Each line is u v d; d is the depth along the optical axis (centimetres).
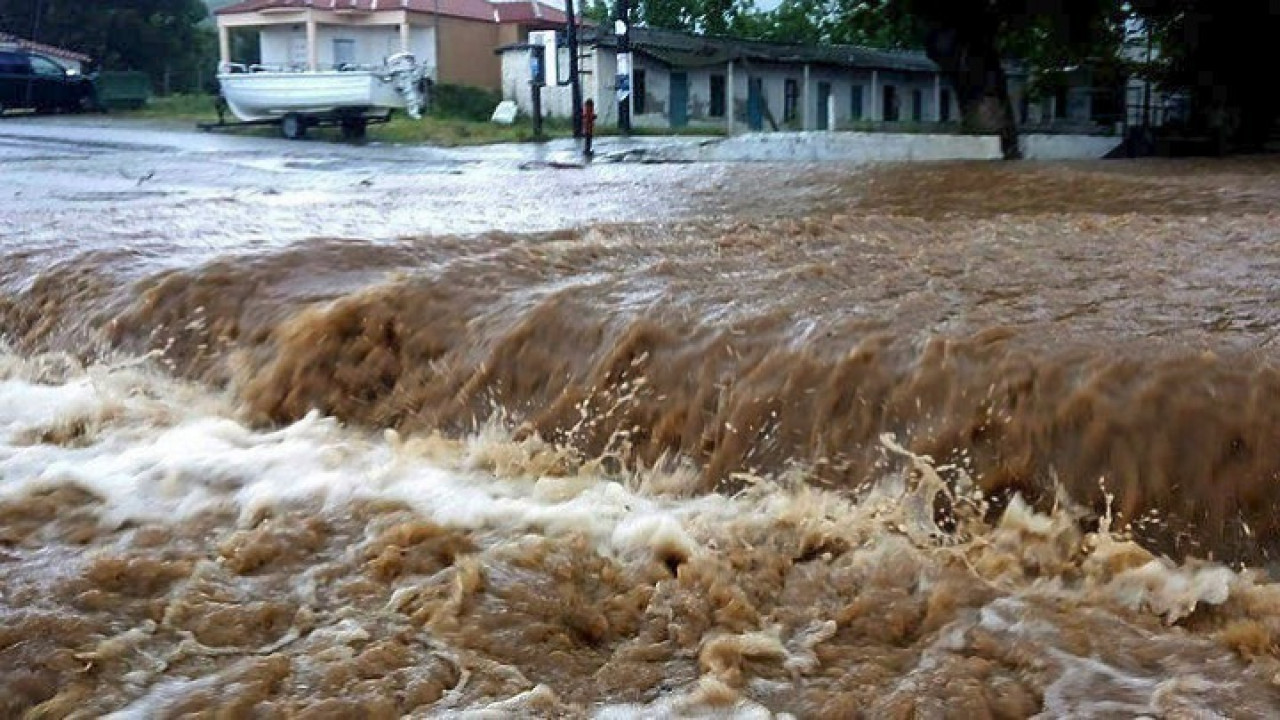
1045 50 2114
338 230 739
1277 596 280
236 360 490
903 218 734
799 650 270
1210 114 1875
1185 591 284
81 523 338
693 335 404
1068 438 329
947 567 303
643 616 286
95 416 440
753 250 574
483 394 431
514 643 272
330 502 347
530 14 4003
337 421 446
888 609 284
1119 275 486
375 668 261
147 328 530
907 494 340
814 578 302
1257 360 338
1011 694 249
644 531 324
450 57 3856
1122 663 258
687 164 1622
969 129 1906
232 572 305
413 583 297
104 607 286
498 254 540
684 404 389
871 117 3688
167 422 438
